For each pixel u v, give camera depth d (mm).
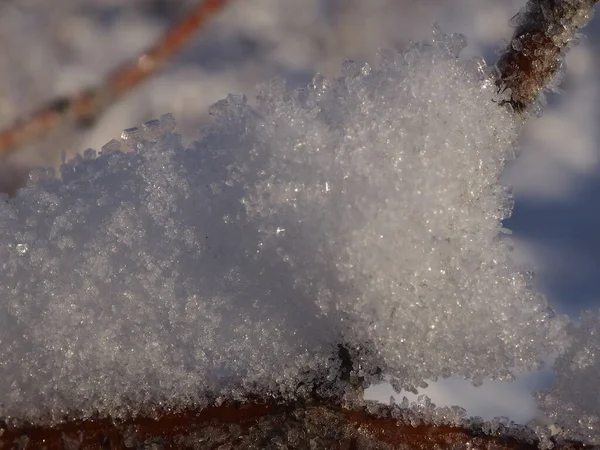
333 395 192
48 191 201
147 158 200
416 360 192
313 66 832
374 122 194
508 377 193
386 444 191
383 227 191
